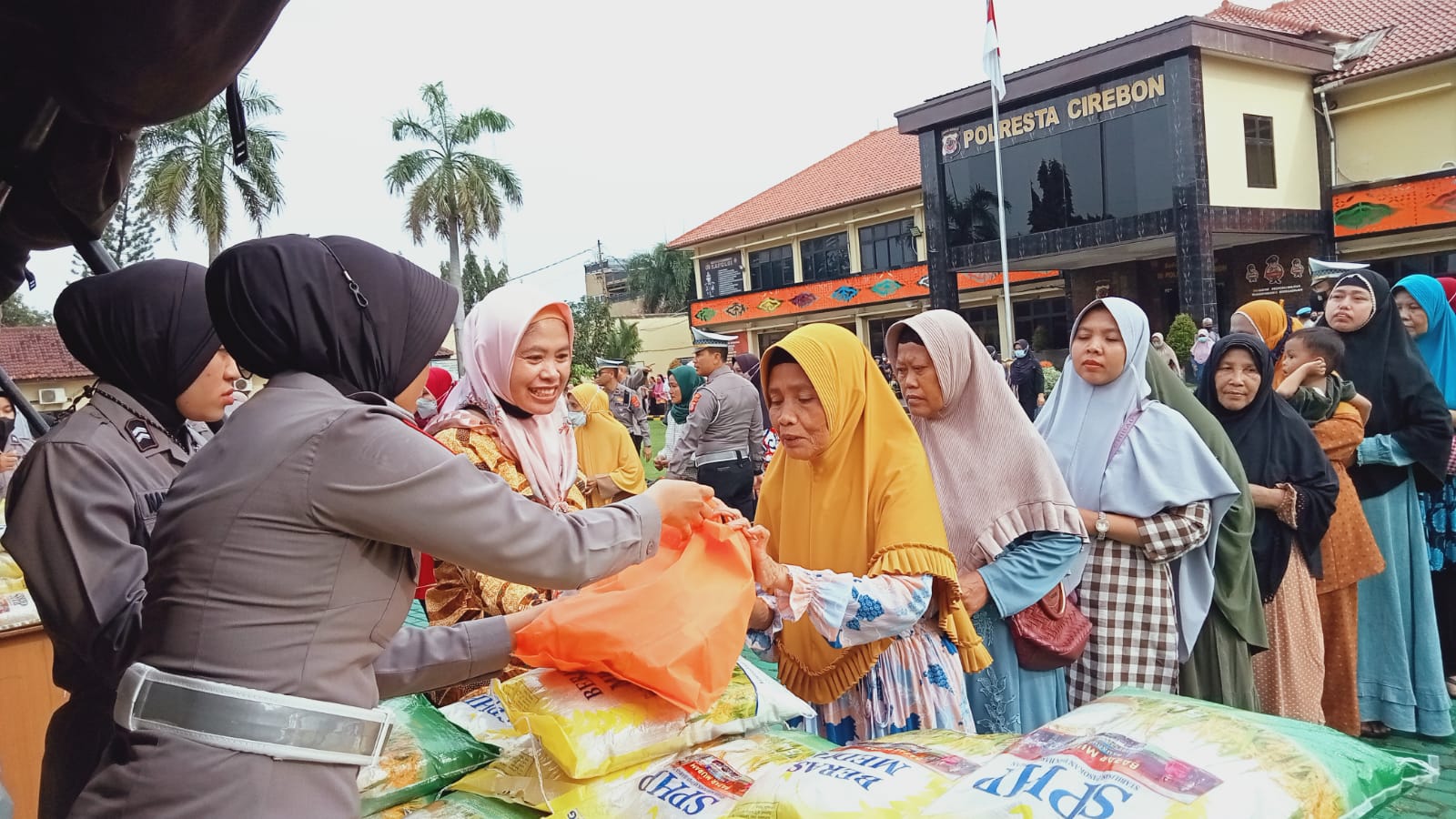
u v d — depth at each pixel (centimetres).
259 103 2116
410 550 135
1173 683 281
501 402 227
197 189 2044
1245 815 133
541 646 171
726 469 702
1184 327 1666
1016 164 2012
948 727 223
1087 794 136
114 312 203
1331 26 2009
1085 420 301
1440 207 1714
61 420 205
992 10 1794
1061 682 263
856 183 2678
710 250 3067
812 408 227
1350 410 367
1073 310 2267
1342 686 368
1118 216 1858
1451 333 455
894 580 210
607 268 5184
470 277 3581
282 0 138
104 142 194
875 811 141
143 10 129
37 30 144
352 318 136
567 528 140
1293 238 1925
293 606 122
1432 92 1727
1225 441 303
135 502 189
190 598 122
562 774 165
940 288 2183
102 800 121
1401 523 382
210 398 213
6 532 183
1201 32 1702
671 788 160
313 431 124
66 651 182
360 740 128
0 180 202
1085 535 249
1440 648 385
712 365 836
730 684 186
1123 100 1819
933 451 262
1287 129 1838
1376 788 148
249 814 117
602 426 573
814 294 2753
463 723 186
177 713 120
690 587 172
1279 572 331
